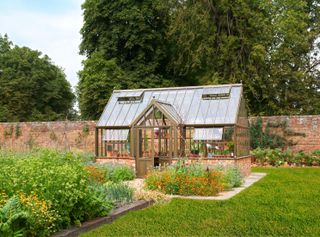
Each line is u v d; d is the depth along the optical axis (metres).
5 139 32.19
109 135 20.72
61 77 51.66
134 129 19.81
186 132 19.53
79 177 8.78
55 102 49.56
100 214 9.04
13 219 6.61
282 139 26.88
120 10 33.97
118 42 34.56
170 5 34.66
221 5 33.00
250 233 8.09
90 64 33.78
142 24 33.28
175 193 13.15
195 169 14.19
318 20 35.44
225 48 32.31
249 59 32.34
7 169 8.57
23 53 48.59
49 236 7.35
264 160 25.66
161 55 35.00
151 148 19.27
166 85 34.41
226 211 10.23
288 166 25.06
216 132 18.78
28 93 46.44
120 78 33.34
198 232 8.16
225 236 7.89
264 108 33.69
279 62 32.94
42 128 31.22
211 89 20.67
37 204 7.29
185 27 33.59
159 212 10.05
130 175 17.95
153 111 19.48
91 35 35.44
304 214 9.81
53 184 8.03
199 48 32.56
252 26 32.84
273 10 34.22
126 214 9.76
